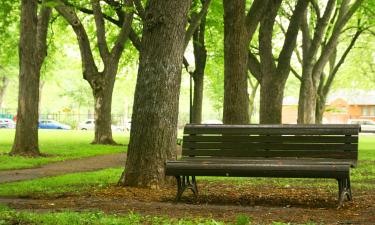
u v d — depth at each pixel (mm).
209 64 39031
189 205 8133
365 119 79375
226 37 15594
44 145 26359
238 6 15469
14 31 30594
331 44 28344
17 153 19312
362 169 15086
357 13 31547
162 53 9828
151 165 9844
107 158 19266
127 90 81125
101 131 27922
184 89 81000
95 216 6562
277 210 7621
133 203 8250
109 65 27750
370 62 48750
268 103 22188
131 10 19688
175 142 10055
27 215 6633
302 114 29000
